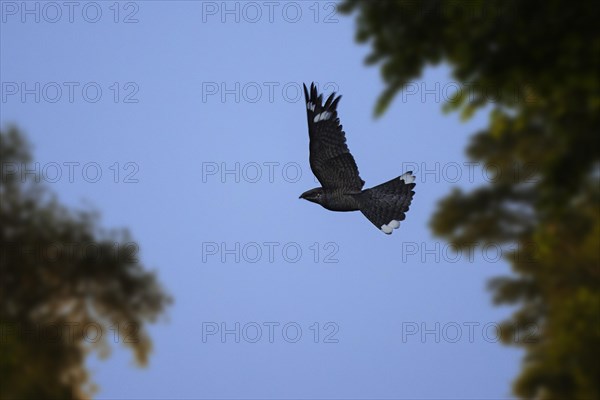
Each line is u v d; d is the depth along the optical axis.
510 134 20.28
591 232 19.53
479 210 22.66
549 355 20.08
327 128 12.32
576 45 11.62
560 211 13.05
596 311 19.70
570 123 12.71
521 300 22.73
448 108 13.12
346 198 11.96
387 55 13.50
